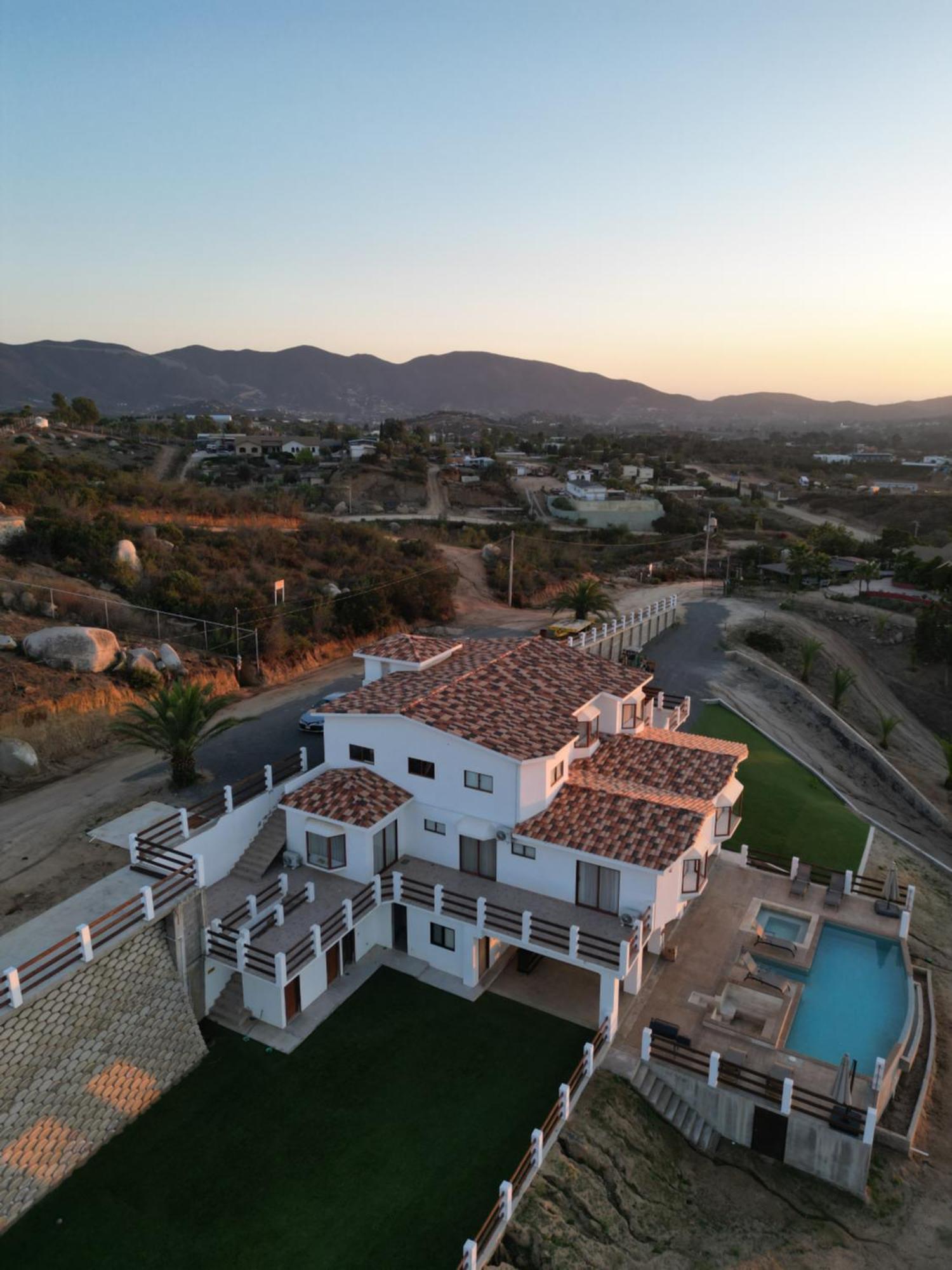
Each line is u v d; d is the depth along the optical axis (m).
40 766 35.19
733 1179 21.25
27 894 25.30
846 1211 20.53
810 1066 23.28
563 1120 20.95
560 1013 25.38
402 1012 25.30
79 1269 17.50
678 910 26.39
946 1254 19.42
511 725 28.48
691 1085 22.73
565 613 76.94
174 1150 20.48
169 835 27.28
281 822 29.88
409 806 28.88
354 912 26.02
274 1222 18.58
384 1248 18.02
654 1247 18.86
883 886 32.53
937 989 27.73
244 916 25.34
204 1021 24.59
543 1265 17.75
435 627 67.69
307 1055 23.50
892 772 53.56
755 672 67.38
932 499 170.88
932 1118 23.38
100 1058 20.72
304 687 49.53
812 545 120.88
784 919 30.83
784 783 44.41
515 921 25.12
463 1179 19.72
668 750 32.22
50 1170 19.52
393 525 110.94
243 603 54.56
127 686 41.97
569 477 164.38
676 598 82.69
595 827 26.27
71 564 54.06
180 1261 17.69
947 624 80.81
